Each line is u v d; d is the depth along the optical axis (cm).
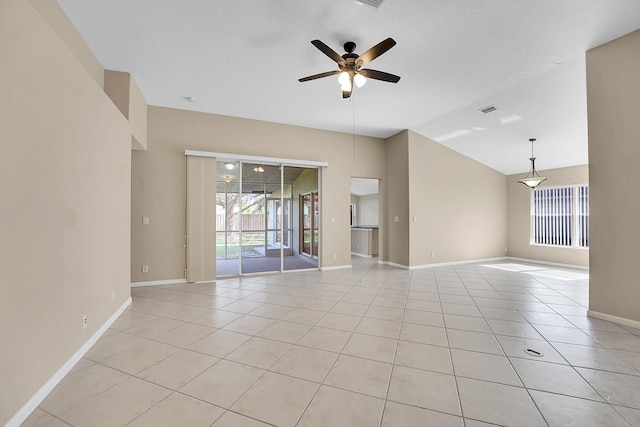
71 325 228
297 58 362
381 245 738
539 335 287
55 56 207
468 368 224
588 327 306
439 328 306
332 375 215
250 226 625
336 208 669
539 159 706
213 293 451
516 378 209
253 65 378
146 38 320
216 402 183
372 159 716
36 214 185
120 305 351
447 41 324
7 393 158
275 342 272
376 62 368
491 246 802
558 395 189
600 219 330
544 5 268
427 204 689
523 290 470
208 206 536
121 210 351
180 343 270
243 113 552
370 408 177
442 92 454
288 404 181
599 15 280
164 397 188
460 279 554
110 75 385
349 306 384
